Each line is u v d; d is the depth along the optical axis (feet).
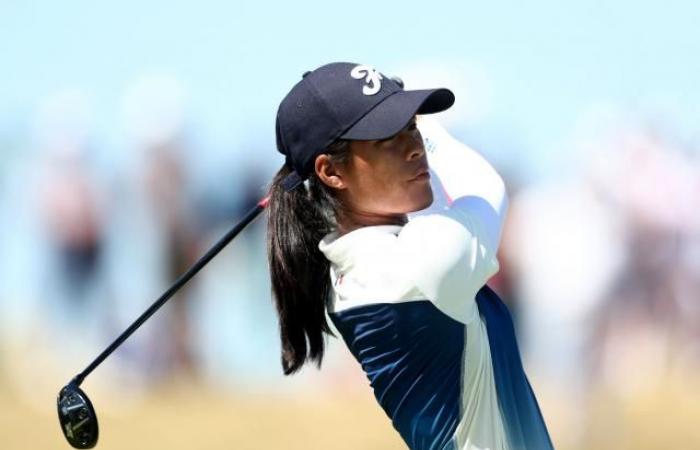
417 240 46.26
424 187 47.55
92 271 157.17
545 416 128.47
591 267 131.23
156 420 141.59
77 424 51.62
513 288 137.90
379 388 48.24
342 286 48.03
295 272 48.49
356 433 134.51
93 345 159.02
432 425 47.62
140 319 52.49
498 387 48.14
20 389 156.66
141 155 152.35
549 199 134.72
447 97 47.70
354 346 48.39
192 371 155.94
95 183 156.46
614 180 133.18
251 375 159.63
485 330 48.21
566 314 131.13
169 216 152.76
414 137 47.44
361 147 46.96
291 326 49.24
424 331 46.83
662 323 135.13
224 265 154.71
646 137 133.28
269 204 49.03
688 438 127.44
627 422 128.88
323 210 48.29
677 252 134.51
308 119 47.24
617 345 131.54
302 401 152.46
